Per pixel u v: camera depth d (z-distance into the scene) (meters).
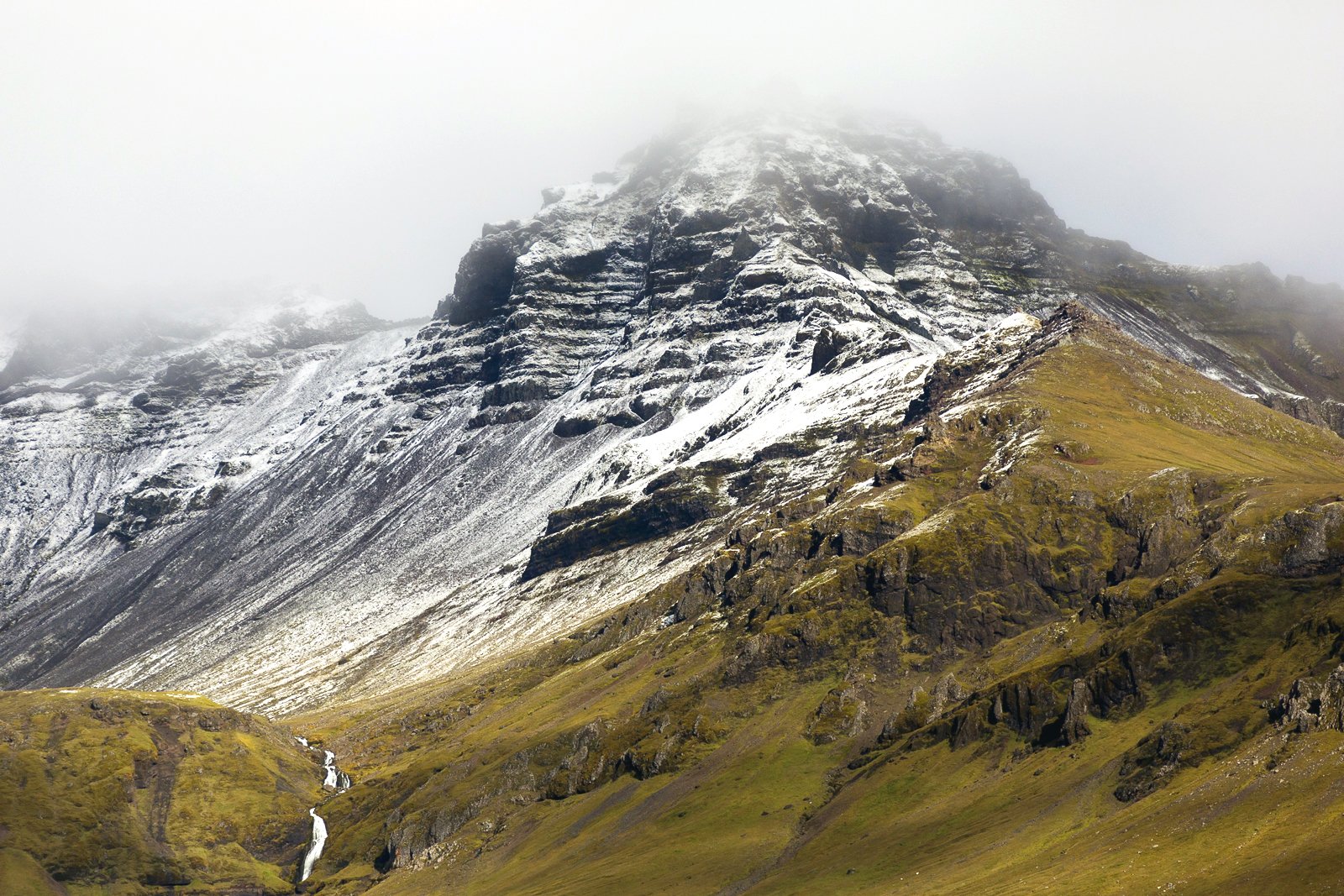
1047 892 191.12
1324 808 183.38
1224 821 193.12
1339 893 163.00
